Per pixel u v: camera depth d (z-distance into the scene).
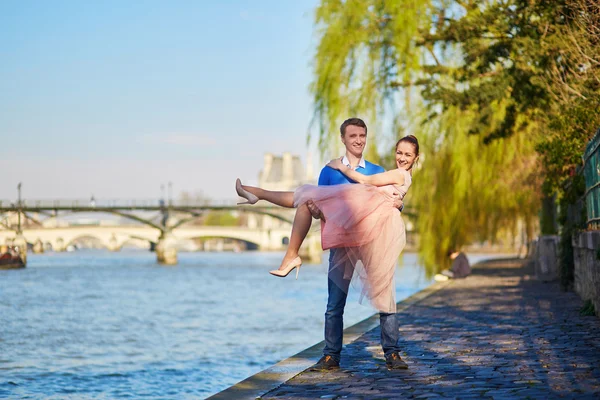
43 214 110.62
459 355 8.82
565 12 17.98
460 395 6.34
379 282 7.79
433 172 29.47
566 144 17.00
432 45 24.73
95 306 39.22
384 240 7.75
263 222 199.62
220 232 141.50
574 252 18.56
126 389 13.36
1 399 12.45
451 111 28.92
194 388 13.34
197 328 25.84
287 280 68.56
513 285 23.81
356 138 7.89
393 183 7.81
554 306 15.49
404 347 9.68
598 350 8.91
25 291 54.50
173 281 69.69
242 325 26.44
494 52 20.52
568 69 18.30
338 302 8.00
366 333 11.25
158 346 20.41
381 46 26.38
